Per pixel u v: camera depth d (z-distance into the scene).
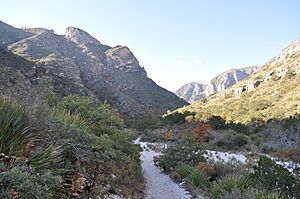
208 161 16.09
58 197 4.79
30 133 4.41
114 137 10.62
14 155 4.02
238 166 13.73
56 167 4.82
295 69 92.56
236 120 58.38
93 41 182.62
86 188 6.17
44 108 5.04
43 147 4.68
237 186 8.84
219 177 12.93
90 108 11.62
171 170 16.27
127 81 128.50
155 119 58.78
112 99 86.25
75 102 10.94
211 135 35.59
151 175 15.39
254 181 9.05
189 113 60.19
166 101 125.88
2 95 4.72
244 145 31.78
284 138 29.45
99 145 6.14
